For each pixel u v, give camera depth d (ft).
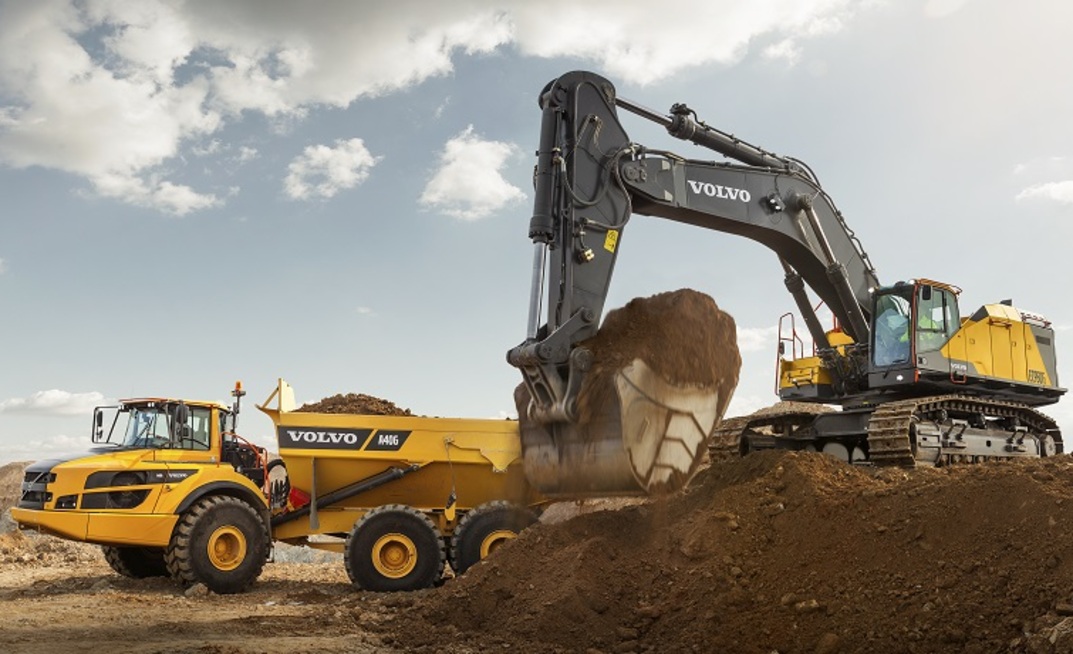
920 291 44.78
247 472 43.42
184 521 38.09
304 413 41.14
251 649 24.89
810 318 46.42
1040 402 51.31
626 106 35.06
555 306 29.27
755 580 26.58
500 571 30.01
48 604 34.24
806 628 24.40
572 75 32.48
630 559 29.01
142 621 29.89
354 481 41.57
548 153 30.53
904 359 44.70
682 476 25.53
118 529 37.45
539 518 41.65
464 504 42.32
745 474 32.22
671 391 25.72
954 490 27.20
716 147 39.58
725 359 26.73
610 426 25.29
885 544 26.27
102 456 38.86
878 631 23.58
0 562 54.19
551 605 27.22
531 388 27.22
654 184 35.81
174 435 40.60
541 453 27.35
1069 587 22.54
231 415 43.65
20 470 84.17
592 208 31.78
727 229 40.06
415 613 29.89
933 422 43.75
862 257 45.47
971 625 22.84
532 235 29.35
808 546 27.20
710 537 28.37
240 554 38.68
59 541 59.21
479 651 25.55
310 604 35.22
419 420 41.63
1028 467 28.45
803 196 41.22
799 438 47.91
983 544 25.13
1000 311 49.03
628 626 26.37
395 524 38.96
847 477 30.81
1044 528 24.56
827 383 48.29
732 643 24.25
